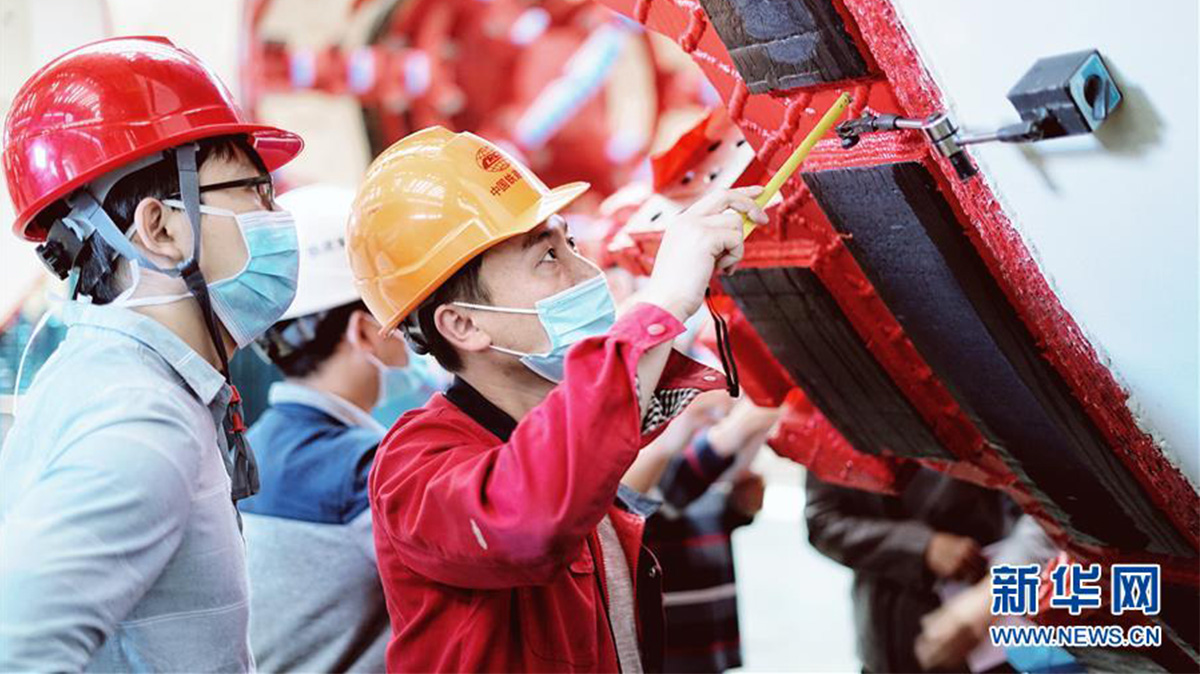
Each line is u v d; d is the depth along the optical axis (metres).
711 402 2.30
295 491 1.98
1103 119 1.14
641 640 1.56
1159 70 1.10
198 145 1.40
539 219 1.38
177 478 1.28
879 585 2.67
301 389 2.08
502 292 1.40
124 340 1.35
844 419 1.86
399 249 1.40
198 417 1.36
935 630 2.44
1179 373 1.31
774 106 1.51
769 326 1.78
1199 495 1.42
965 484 2.61
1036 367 1.44
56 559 1.18
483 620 1.36
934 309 1.47
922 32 1.23
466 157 1.43
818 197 1.47
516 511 1.22
